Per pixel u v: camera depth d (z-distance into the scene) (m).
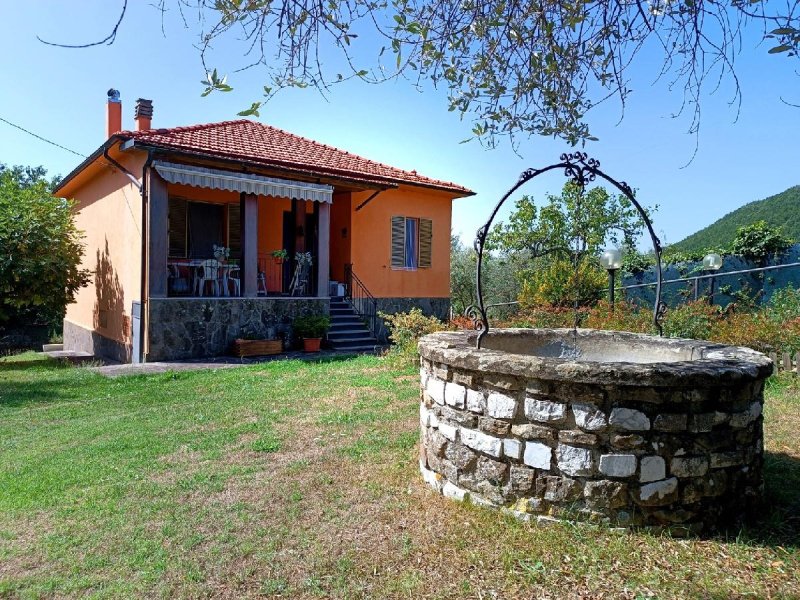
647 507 3.49
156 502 4.25
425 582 3.09
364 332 15.00
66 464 5.18
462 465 4.07
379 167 17.78
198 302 12.26
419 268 17.83
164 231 11.84
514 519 3.69
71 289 13.77
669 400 3.46
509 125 4.26
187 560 3.38
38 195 13.59
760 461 3.90
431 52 3.74
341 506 4.12
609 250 11.63
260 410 7.10
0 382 9.45
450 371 4.19
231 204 15.39
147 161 11.53
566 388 3.56
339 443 5.64
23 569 3.36
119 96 15.84
